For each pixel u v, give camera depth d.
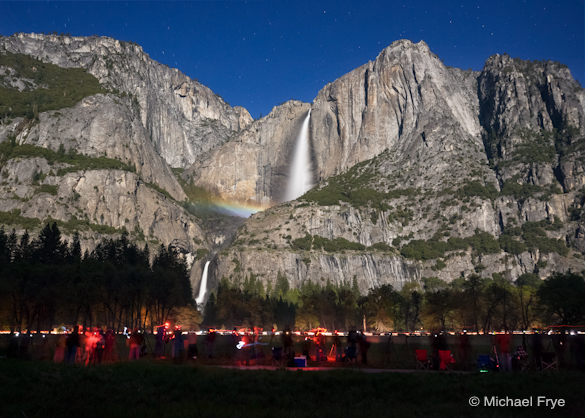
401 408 25.88
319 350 50.66
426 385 32.22
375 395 29.52
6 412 23.50
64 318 138.00
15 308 103.75
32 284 104.25
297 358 43.91
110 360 45.91
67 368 37.06
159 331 52.06
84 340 46.47
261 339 109.12
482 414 24.86
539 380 35.00
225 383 31.42
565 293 125.75
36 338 97.25
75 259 196.50
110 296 127.69
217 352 53.97
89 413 23.75
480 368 42.72
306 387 31.11
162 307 149.88
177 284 158.00
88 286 115.62
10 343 47.88
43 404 25.22
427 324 166.88
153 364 42.00
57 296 106.25
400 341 104.06
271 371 37.72
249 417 23.22
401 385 32.16
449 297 166.50
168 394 28.66
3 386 28.98
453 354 54.50
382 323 195.50
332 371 37.94
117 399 26.83
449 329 164.00
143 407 25.19
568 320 124.88
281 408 25.67
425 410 25.59
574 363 45.91
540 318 147.75
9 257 185.88
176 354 46.56
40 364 38.72
